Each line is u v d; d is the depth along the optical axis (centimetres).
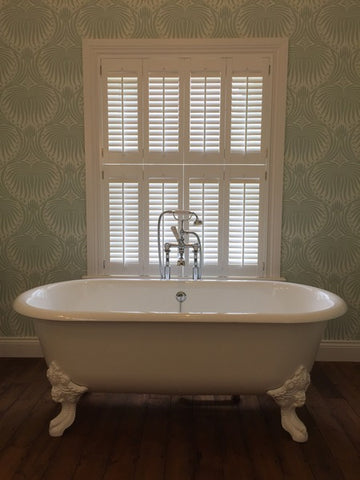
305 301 244
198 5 274
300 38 273
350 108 276
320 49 273
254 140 280
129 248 293
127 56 279
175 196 288
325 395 244
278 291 257
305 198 283
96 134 285
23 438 201
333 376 269
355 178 280
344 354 291
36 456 188
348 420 218
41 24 278
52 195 289
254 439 201
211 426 212
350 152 279
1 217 291
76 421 216
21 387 252
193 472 177
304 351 198
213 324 193
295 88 276
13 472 177
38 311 195
